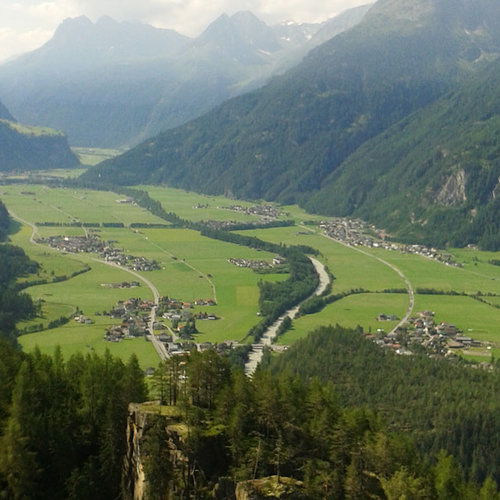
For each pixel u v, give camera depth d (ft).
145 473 617.21
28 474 626.23
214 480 622.13
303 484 626.64
